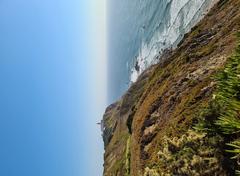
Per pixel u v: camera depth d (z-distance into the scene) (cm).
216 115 1554
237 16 3481
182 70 3619
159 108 3522
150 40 13112
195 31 4475
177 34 9725
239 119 708
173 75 3759
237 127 698
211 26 4003
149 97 4109
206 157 1912
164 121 3177
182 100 2981
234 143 699
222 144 1803
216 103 1599
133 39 16562
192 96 2736
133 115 4734
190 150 2077
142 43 14512
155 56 12069
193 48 3859
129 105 8519
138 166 3275
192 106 2591
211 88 2547
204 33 3997
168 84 3694
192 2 8662
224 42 3241
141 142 3406
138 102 4903
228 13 3872
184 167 2095
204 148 1947
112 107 13100
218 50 3231
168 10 10756
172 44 10031
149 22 13425
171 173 2231
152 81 4631
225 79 814
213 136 1883
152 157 2788
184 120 2491
